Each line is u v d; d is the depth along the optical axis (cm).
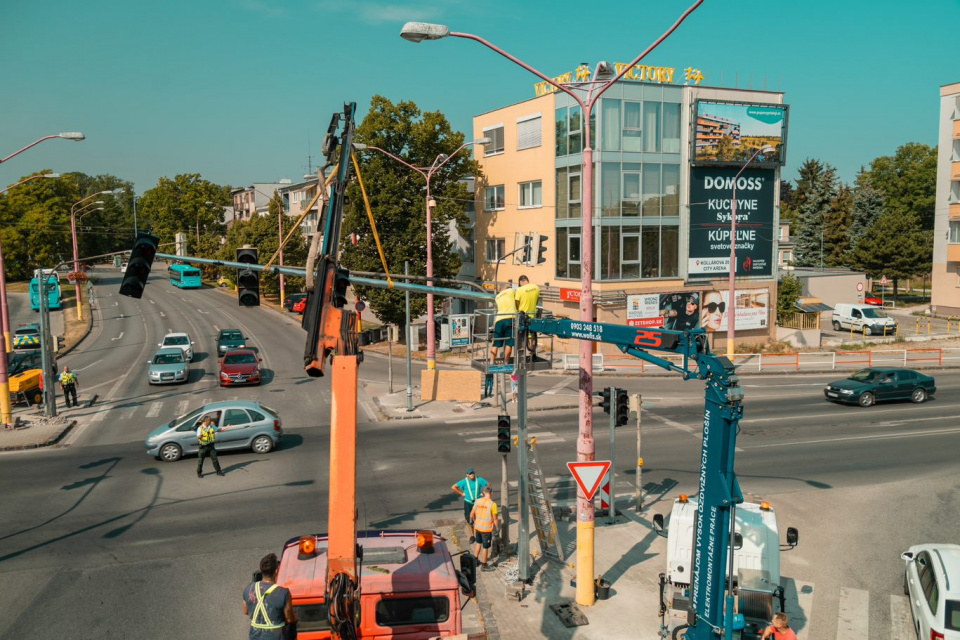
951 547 1187
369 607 828
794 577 1368
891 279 6819
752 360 3962
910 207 8488
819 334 4472
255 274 1332
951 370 3766
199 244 9675
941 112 5594
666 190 3997
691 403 2909
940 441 2328
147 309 6444
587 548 1225
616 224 3888
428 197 2970
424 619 836
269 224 6912
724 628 862
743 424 2569
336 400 700
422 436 2375
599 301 3856
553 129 4112
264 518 1623
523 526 1315
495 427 2491
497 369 1252
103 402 2970
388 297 4153
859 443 2305
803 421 2611
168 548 1455
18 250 8475
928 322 5309
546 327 1155
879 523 1634
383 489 1828
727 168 4103
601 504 1723
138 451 2228
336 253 796
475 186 4928
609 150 3831
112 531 1550
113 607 1205
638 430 1680
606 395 1623
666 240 4031
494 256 4819
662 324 4022
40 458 2162
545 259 4262
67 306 6562
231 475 1956
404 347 4497
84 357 4166
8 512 1680
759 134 4078
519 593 1258
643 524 1611
